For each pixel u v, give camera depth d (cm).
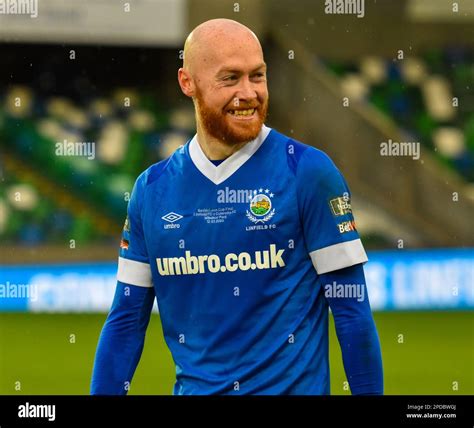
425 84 1872
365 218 1623
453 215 1650
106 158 1744
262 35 1672
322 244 295
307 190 295
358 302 296
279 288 296
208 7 1548
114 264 1230
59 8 1522
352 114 1680
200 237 301
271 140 307
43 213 1634
